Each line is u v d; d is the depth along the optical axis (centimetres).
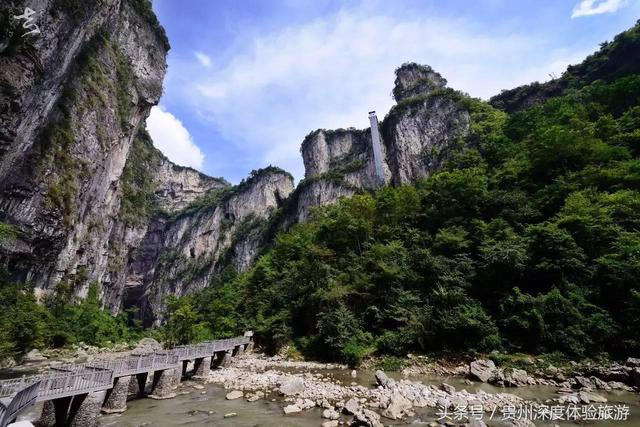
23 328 2891
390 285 2839
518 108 7675
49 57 3550
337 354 2586
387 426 1178
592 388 1545
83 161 4981
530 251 2355
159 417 1359
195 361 2166
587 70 6812
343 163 10912
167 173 17612
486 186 3384
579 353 1862
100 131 5384
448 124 8112
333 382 1922
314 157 11706
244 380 2027
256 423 1266
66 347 3919
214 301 5434
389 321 2686
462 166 4850
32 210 4147
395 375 2070
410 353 2359
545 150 3266
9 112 3222
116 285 8031
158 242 15638
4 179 3709
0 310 2962
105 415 1388
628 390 1499
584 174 2834
